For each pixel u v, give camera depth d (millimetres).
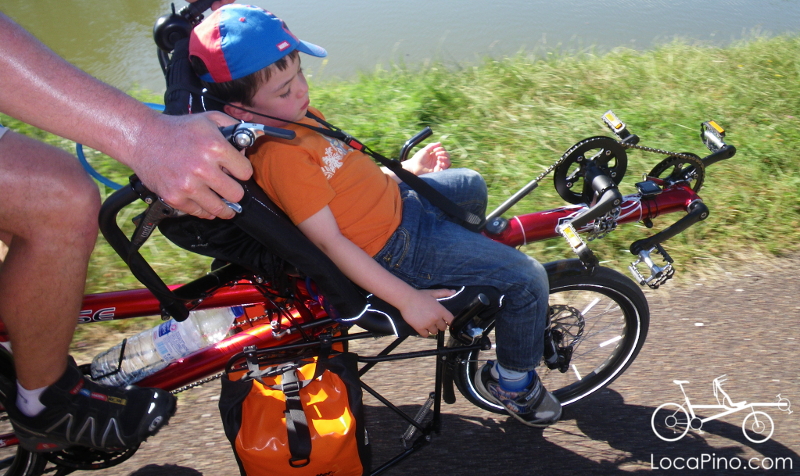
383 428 2523
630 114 4449
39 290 1500
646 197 2193
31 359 1604
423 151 2355
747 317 3023
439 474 2348
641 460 2387
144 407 1834
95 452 2145
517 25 7590
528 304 1983
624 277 2359
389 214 1886
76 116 1247
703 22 7598
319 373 1951
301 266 1679
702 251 3412
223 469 2326
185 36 2111
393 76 5391
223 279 1944
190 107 1701
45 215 1430
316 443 1895
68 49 7027
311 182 1723
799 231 3555
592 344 2787
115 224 1548
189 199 1305
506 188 3711
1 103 1232
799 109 4715
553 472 2350
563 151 4035
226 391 1988
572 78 5121
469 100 4629
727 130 4379
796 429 2486
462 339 2002
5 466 2184
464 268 1916
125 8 8195
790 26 7418
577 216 2096
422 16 7965
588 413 2590
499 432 2512
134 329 2840
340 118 4340
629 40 7039
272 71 1704
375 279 1782
